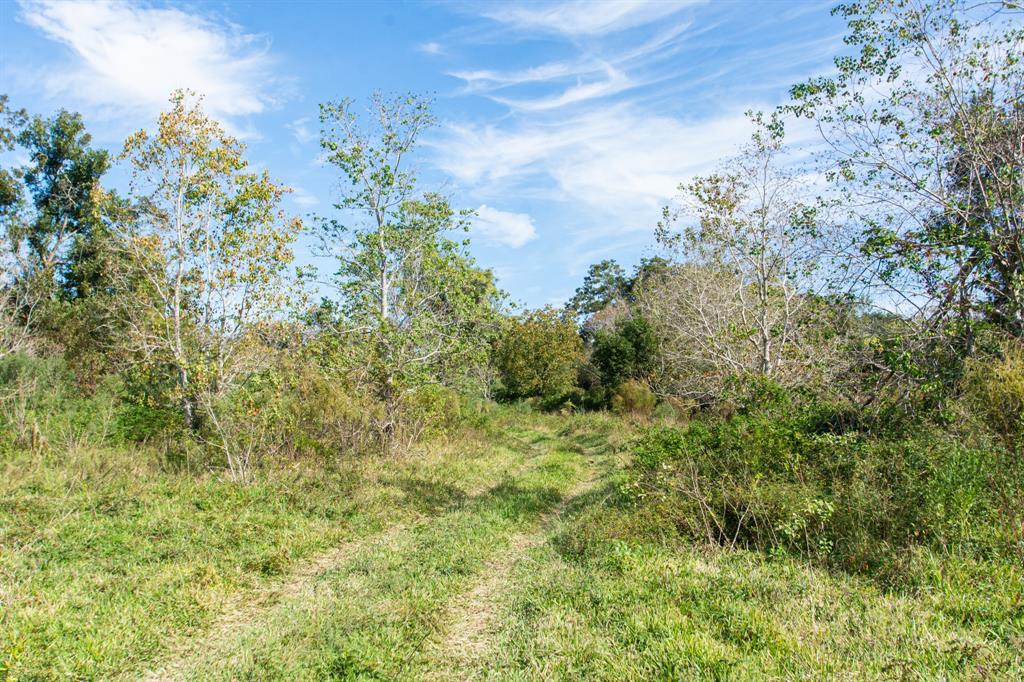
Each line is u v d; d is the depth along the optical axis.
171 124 13.04
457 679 4.64
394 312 16.72
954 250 9.04
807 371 12.35
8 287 23.23
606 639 4.91
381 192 16.39
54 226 29.41
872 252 10.03
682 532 7.71
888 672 4.05
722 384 14.66
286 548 7.68
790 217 13.06
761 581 5.88
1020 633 4.41
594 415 24.97
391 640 5.21
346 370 15.09
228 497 9.45
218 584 6.41
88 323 19.17
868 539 6.42
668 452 9.16
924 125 10.20
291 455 11.85
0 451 10.62
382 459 13.67
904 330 9.77
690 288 17.84
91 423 12.49
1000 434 7.09
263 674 4.66
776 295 13.92
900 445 7.54
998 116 9.62
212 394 12.43
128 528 7.79
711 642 4.62
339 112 16.05
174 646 5.25
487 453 16.05
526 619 5.57
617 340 27.97
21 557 6.52
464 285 18.00
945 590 5.29
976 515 6.44
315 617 5.68
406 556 7.62
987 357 8.49
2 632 4.92
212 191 13.37
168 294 13.34
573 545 7.68
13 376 16.31
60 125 29.98
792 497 7.16
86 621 5.35
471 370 26.25
